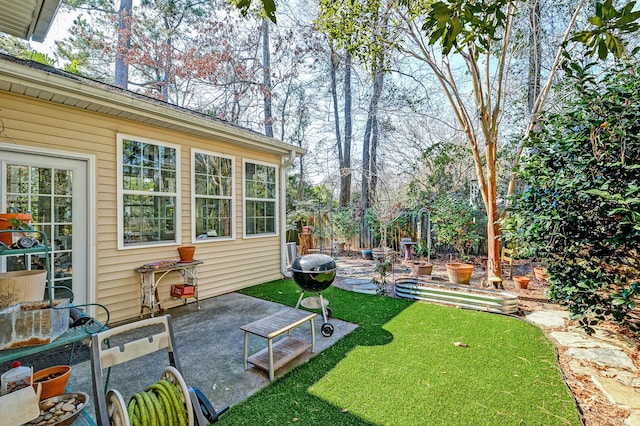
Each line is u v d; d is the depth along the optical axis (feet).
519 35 17.97
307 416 6.98
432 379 8.46
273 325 9.35
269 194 21.54
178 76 40.52
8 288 6.38
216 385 8.31
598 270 10.27
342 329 12.21
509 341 10.99
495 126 16.88
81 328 6.55
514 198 12.73
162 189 15.17
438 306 15.26
